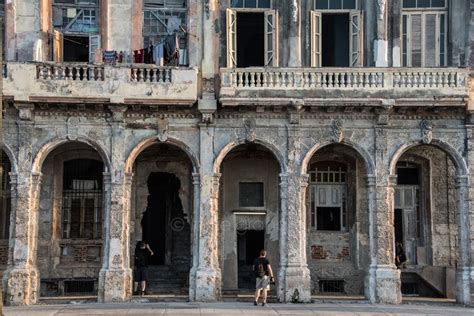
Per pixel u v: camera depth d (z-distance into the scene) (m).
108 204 25.80
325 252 29.22
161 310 22.34
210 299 25.52
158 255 30.62
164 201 30.67
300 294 25.52
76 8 27.80
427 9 28.45
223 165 29.20
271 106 25.89
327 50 28.50
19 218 25.34
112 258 25.48
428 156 29.19
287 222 26.08
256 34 28.38
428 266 28.89
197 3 27.22
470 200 26.33
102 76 25.59
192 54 26.86
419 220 29.61
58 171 28.69
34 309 22.89
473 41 27.91
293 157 26.28
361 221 28.83
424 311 23.00
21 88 25.11
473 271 25.80
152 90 25.64
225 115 26.41
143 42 27.59
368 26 28.08
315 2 28.42
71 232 28.89
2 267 28.05
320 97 25.73
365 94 25.86
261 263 24.36
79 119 26.06
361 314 21.97
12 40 26.47
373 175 26.34
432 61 28.36
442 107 26.12
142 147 26.34
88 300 26.03
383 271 25.80
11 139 25.67
